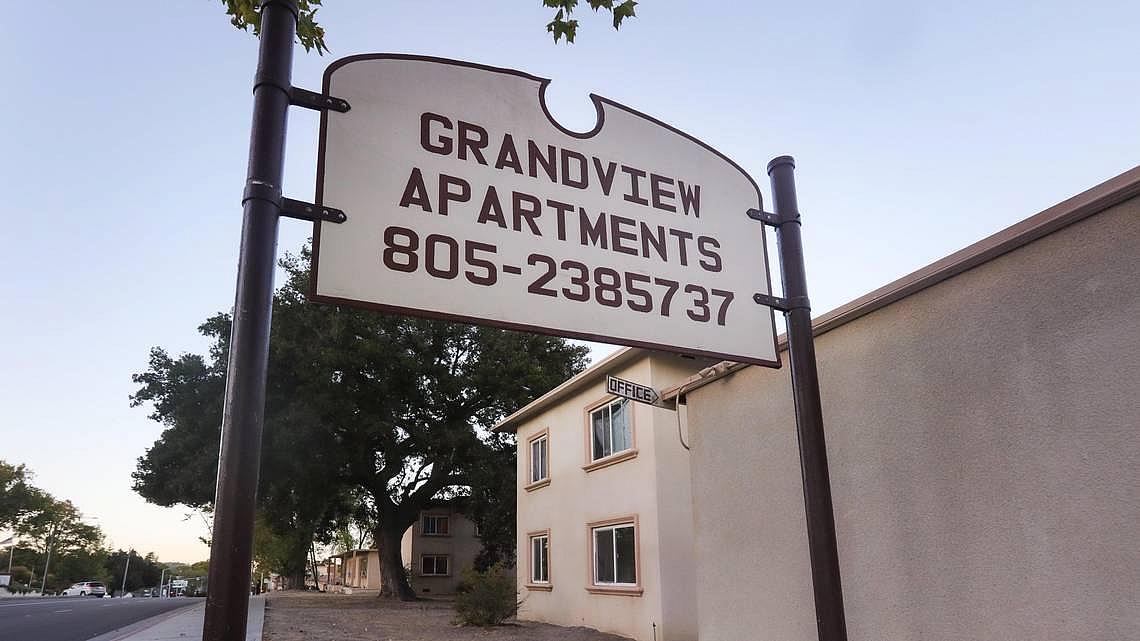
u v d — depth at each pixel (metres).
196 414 27.47
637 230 3.69
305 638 14.55
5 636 16.48
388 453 28.92
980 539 4.35
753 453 6.42
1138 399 3.65
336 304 2.90
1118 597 3.63
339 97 3.13
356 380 27.23
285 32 2.90
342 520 35.16
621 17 5.00
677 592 12.85
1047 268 4.17
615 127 3.80
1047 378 4.09
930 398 4.78
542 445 18.62
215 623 2.17
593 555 15.34
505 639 14.29
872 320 5.31
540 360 30.55
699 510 7.05
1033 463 4.11
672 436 13.56
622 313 3.53
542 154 3.55
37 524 78.69
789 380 6.11
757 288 3.93
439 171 3.27
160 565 114.62
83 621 21.33
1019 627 4.08
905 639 4.75
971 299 4.59
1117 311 3.80
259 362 2.45
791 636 5.77
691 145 3.99
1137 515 3.59
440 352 29.47
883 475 5.06
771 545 6.08
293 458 25.73
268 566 62.44
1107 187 3.84
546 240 3.44
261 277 2.55
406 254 3.10
